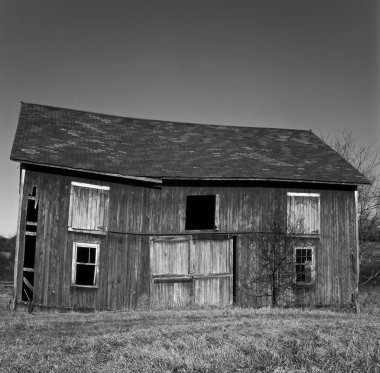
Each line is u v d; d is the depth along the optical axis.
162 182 23.11
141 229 22.58
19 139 21.86
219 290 23.08
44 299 20.27
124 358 10.91
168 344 12.07
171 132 27.70
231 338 12.52
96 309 21.20
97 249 21.53
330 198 24.62
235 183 23.80
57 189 21.03
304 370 9.99
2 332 14.07
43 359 11.00
